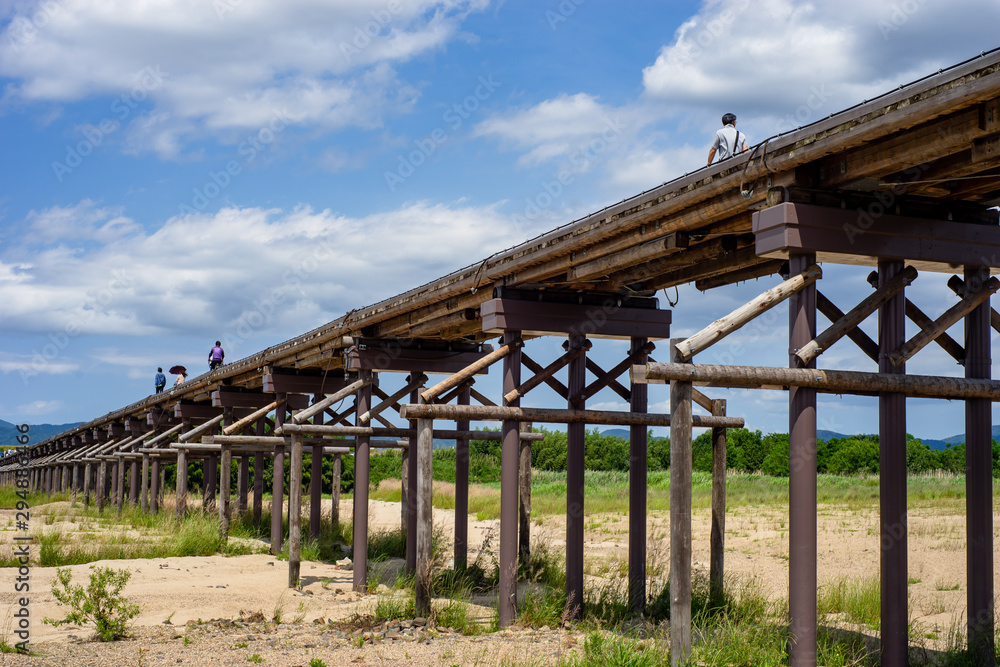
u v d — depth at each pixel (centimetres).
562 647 907
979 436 796
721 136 1001
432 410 1050
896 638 733
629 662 760
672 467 732
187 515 2272
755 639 800
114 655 891
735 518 2291
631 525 1127
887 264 762
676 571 728
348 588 1417
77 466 3706
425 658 872
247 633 1024
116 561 1648
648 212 858
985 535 789
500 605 1055
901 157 638
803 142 682
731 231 863
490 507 2823
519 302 1112
